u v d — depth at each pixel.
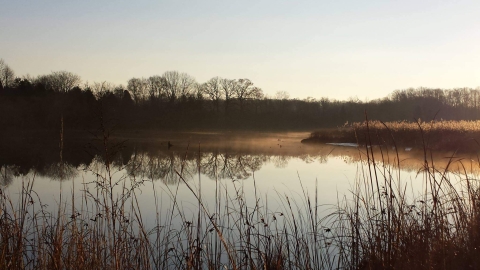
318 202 8.76
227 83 58.56
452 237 4.27
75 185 10.81
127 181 10.68
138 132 43.62
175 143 34.62
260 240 5.27
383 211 4.63
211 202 8.89
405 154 17.42
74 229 4.81
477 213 4.45
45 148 25.58
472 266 3.92
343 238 5.39
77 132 30.97
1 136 31.14
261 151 26.75
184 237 5.91
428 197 6.01
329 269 4.99
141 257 4.72
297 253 5.09
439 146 17.50
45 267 4.36
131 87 55.59
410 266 4.04
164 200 9.06
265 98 60.44
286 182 12.42
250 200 9.30
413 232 4.39
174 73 57.41
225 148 29.53
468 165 11.61
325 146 29.83
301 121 57.09
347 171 14.73
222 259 5.12
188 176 12.99
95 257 4.58
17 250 4.41
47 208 7.35
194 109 53.34
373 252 4.46
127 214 7.15
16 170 15.23
